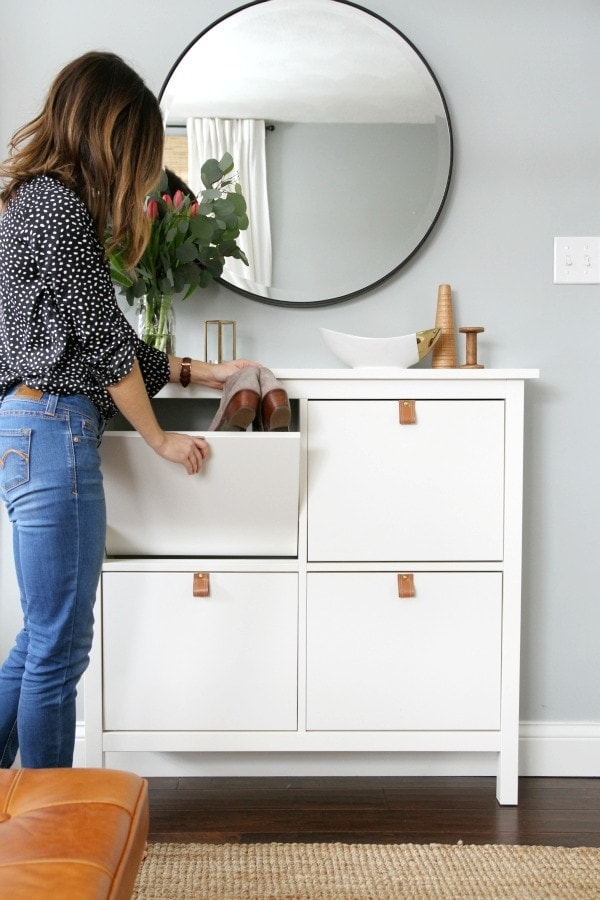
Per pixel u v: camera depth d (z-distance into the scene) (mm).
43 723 1401
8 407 1372
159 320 1845
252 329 2057
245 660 1781
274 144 2023
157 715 1781
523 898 1451
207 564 1768
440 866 1558
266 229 2031
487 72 2033
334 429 1757
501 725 1814
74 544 1377
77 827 836
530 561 2082
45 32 1978
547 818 1786
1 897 705
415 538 1777
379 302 2061
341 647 1789
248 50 2014
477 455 1771
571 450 2076
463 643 1797
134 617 1767
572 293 2062
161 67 2010
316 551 1770
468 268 2057
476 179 2047
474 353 1916
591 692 2078
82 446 1382
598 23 2025
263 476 1658
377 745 1803
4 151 1981
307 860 1574
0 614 2031
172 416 2041
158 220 1834
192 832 1693
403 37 2012
